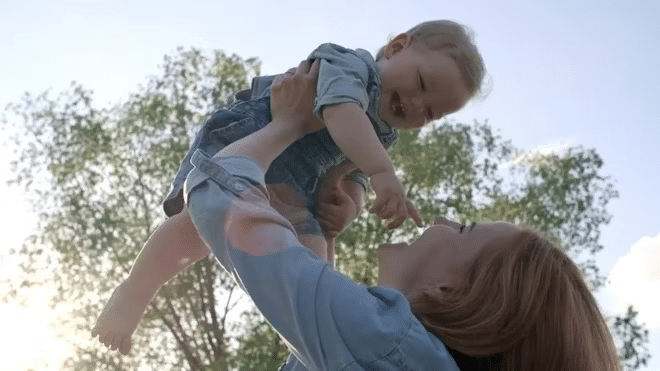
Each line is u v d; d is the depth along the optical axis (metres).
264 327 14.46
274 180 2.07
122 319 2.01
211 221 1.38
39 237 15.68
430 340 1.31
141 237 15.96
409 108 2.18
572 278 1.46
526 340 1.38
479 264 1.46
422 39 2.21
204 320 14.68
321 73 1.95
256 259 1.32
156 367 15.09
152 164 16.00
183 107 16.00
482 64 2.25
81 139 15.81
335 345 1.26
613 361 1.46
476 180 15.78
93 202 16.05
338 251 14.27
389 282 1.55
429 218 15.16
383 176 1.84
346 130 1.87
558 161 16.12
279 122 1.72
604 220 15.94
